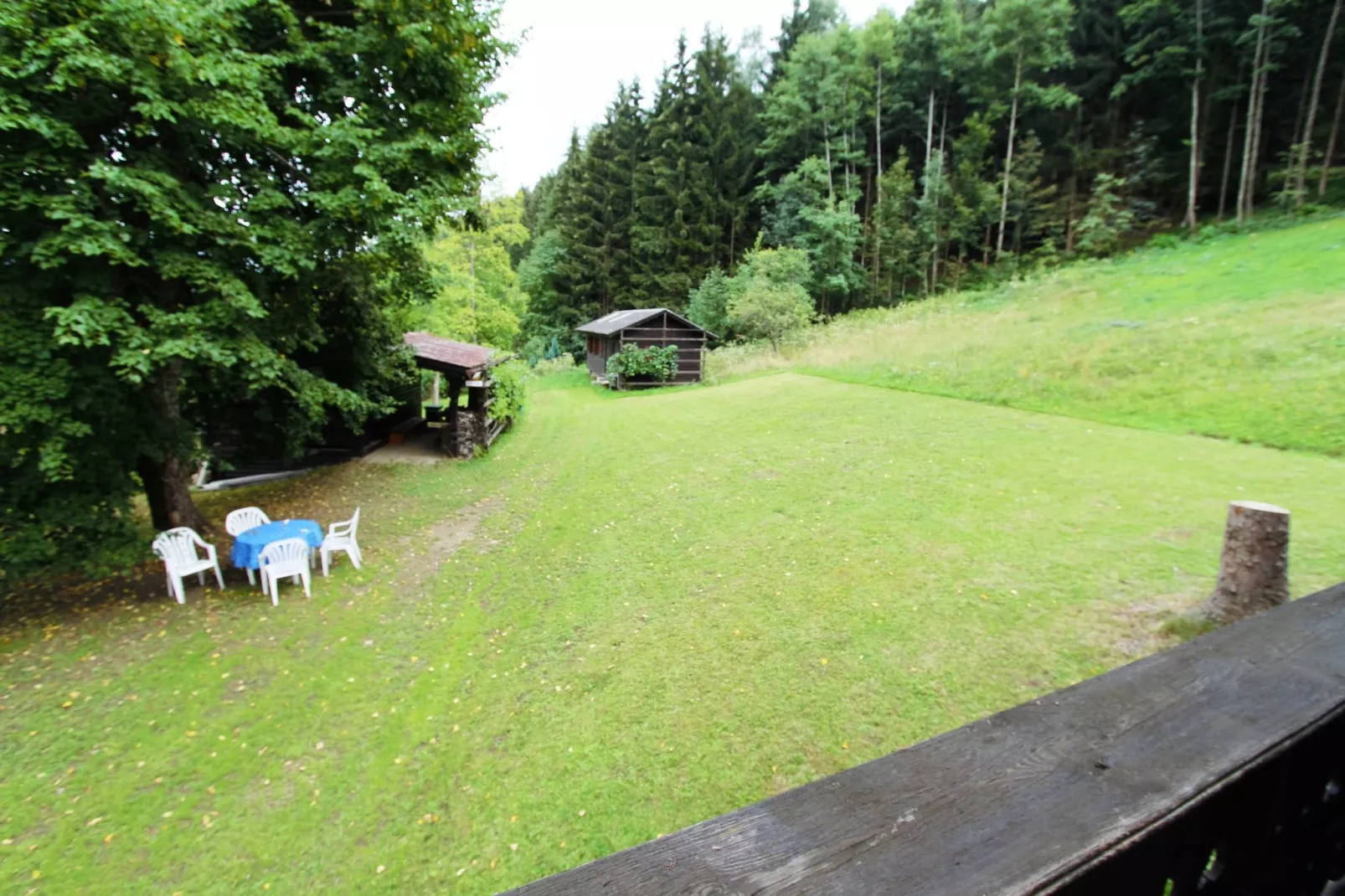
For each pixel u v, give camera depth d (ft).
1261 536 14.40
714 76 119.34
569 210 135.74
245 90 21.68
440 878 11.55
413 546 28.19
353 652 19.29
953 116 108.58
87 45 17.65
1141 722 3.59
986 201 93.71
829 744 13.88
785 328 80.23
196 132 21.75
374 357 40.37
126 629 20.97
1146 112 95.71
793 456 35.22
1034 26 89.35
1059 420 34.01
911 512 25.31
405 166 26.30
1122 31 94.17
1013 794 3.04
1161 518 21.67
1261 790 3.67
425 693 17.07
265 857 12.12
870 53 107.45
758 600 20.29
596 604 21.42
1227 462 25.39
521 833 12.39
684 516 28.78
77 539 22.02
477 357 48.52
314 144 24.84
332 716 16.26
